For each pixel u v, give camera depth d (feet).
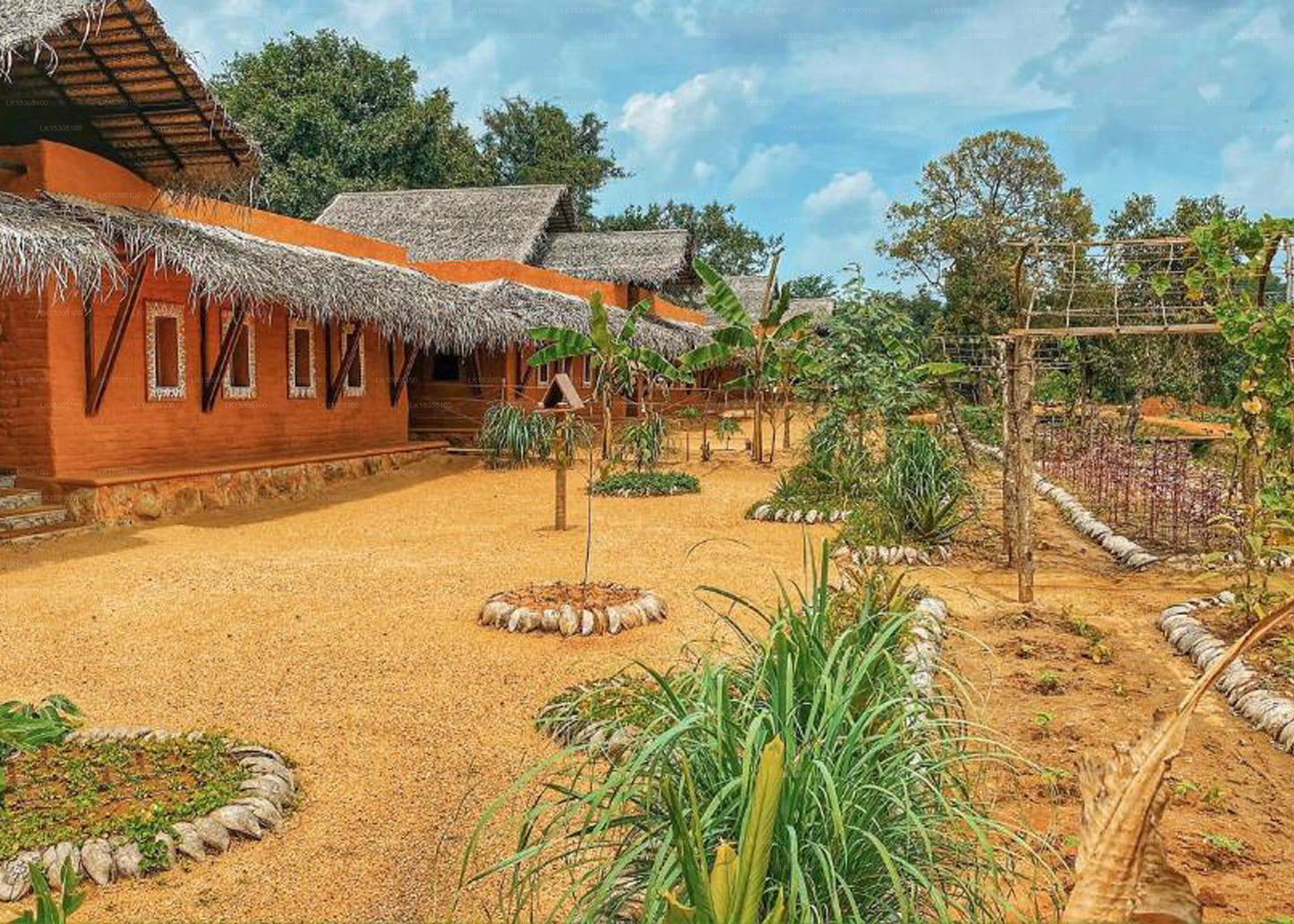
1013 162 136.56
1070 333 28.35
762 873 8.21
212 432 48.93
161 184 47.24
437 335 56.54
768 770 7.95
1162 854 7.56
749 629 25.18
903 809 10.19
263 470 48.93
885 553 34.12
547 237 101.04
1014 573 33.17
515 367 75.05
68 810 14.30
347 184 119.14
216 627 25.43
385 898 13.00
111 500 40.29
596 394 65.92
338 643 23.98
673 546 37.17
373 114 128.16
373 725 18.78
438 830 14.78
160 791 15.11
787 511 43.09
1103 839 7.40
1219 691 20.94
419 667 22.13
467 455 66.44
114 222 38.27
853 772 10.23
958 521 36.55
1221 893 13.04
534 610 25.36
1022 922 10.61
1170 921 7.32
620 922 10.73
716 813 9.99
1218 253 26.18
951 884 10.78
